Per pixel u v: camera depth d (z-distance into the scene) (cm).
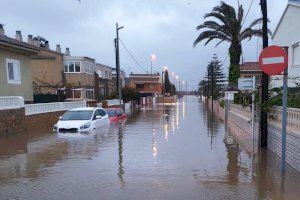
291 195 723
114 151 1262
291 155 972
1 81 2216
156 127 2155
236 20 2883
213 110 4378
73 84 3975
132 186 799
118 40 4128
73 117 1967
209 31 2981
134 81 9669
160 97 9138
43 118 2158
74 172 941
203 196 720
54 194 743
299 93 1307
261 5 1241
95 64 5412
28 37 4544
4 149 1338
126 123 2456
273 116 1249
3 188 794
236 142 1486
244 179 855
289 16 2050
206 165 1019
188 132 1881
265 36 1244
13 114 1805
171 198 708
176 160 1095
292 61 2022
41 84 4106
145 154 1201
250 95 1759
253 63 5084
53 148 1343
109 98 4797
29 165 1040
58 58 4350
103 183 827
